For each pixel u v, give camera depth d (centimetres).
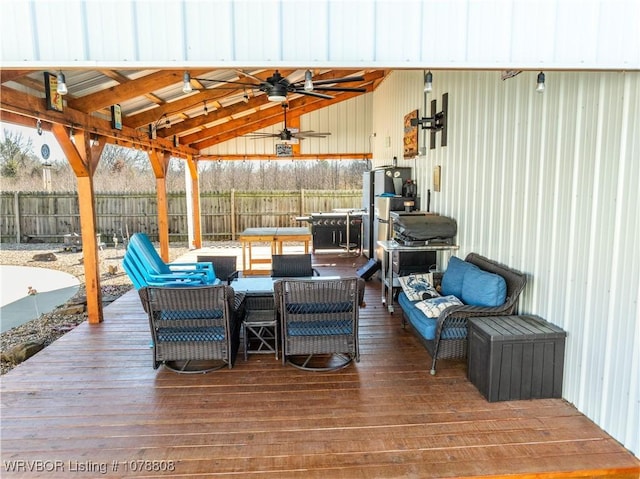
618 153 250
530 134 338
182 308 334
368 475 224
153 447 249
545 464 233
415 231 485
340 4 216
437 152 572
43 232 1203
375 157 1115
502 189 385
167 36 213
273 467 231
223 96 651
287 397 307
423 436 258
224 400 303
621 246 250
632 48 223
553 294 312
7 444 253
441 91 552
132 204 1215
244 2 214
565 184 297
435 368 352
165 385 328
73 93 466
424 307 365
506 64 222
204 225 1242
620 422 252
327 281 330
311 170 1379
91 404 299
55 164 1448
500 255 389
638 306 239
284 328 346
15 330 516
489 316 335
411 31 220
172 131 827
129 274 411
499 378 295
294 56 218
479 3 219
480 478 223
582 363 283
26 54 210
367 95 1193
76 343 417
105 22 211
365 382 329
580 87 280
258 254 977
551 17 221
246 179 1387
